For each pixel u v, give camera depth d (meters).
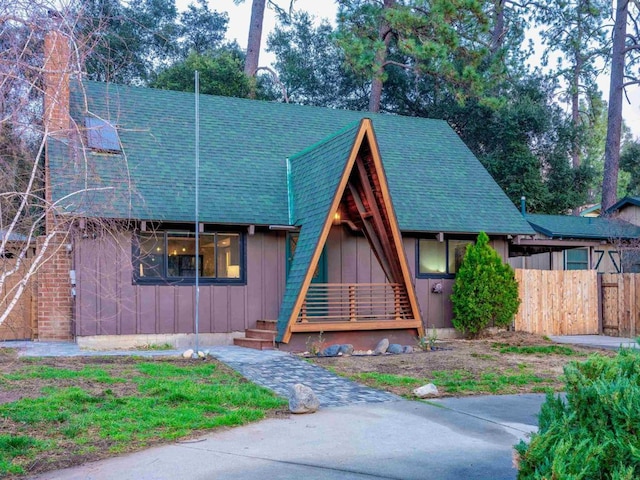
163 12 38.47
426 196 17.97
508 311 16.62
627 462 3.51
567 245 19.38
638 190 45.59
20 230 7.57
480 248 16.73
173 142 17.03
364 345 14.57
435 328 17.09
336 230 16.77
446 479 5.56
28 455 6.05
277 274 16.17
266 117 19.59
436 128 21.86
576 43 36.69
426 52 25.41
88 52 7.21
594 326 18.53
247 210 15.80
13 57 6.65
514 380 10.39
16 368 10.47
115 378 9.69
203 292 15.35
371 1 30.09
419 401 8.89
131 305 14.55
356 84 36.16
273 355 13.15
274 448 6.47
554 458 3.60
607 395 3.72
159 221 14.48
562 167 33.16
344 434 7.05
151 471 5.68
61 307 15.31
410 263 17.09
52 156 9.95
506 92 34.44
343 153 14.32
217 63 28.48
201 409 7.91
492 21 29.94
